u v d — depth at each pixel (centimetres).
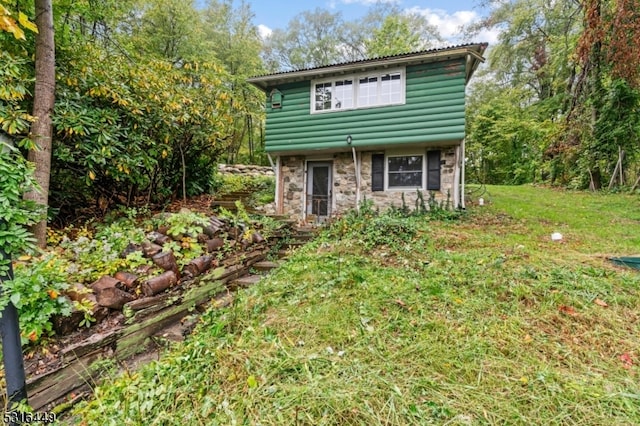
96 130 438
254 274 425
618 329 219
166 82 614
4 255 162
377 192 823
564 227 599
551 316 234
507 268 327
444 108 700
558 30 1379
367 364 183
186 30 1316
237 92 1470
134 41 906
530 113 1614
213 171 941
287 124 841
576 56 993
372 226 498
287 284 312
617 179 1009
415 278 309
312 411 148
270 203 930
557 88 1438
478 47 663
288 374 177
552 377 169
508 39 1519
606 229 571
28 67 408
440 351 193
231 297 324
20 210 168
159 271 314
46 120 369
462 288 283
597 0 847
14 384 165
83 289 256
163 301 291
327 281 309
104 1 708
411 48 1691
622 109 970
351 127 778
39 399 196
